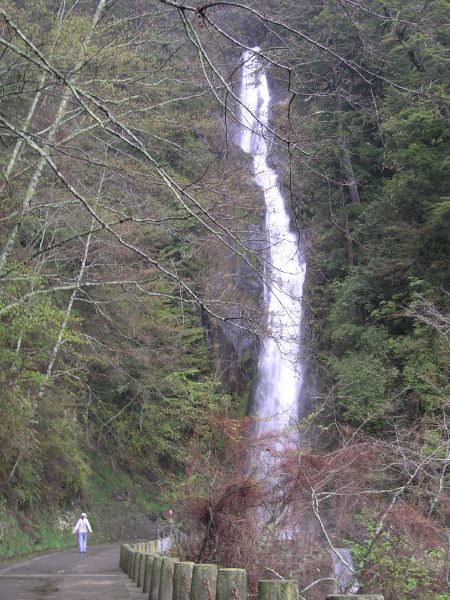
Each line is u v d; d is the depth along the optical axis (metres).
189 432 29.33
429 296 21.69
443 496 9.90
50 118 17.30
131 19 16.23
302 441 13.64
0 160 15.84
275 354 33.31
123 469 35.00
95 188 18.73
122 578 14.88
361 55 9.08
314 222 28.69
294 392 30.89
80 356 22.78
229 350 34.72
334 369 24.16
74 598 11.50
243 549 11.07
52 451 26.92
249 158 13.94
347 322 27.16
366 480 10.84
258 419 14.24
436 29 21.50
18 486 24.53
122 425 30.27
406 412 18.14
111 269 21.31
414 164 23.39
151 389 29.36
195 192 11.74
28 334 20.20
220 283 17.84
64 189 18.61
